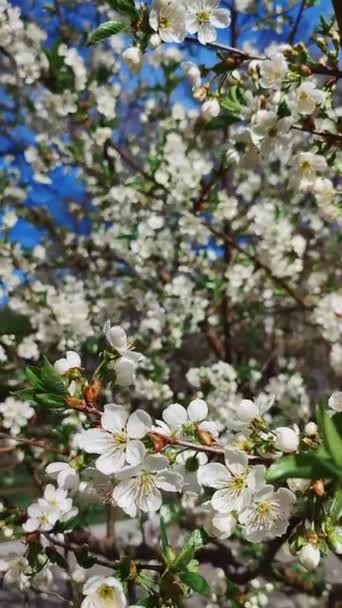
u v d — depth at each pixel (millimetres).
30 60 554
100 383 236
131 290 664
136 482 213
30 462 514
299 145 473
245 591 497
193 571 224
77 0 663
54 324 587
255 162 321
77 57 566
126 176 683
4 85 624
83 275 723
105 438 215
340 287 684
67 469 245
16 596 561
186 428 229
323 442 187
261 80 290
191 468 226
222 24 281
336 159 360
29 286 616
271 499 219
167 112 717
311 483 218
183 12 271
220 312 692
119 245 663
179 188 598
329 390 766
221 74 303
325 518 217
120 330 240
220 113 348
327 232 675
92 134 606
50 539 321
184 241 639
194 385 608
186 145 649
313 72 298
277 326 754
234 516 220
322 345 785
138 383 625
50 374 227
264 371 764
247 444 226
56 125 594
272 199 667
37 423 565
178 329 649
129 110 745
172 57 614
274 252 617
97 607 220
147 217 635
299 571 577
